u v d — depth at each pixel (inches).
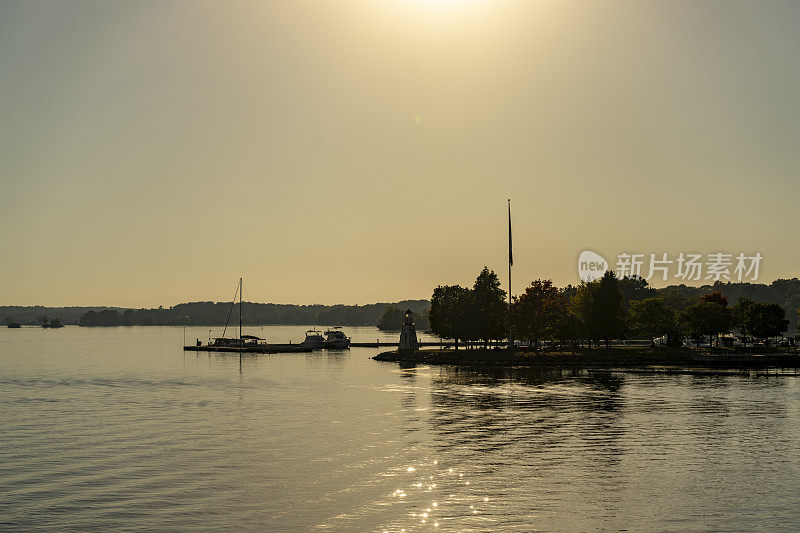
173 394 4667.8
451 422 3302.2
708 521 1804.9
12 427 3272.6
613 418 3366.1
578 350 7303.2
